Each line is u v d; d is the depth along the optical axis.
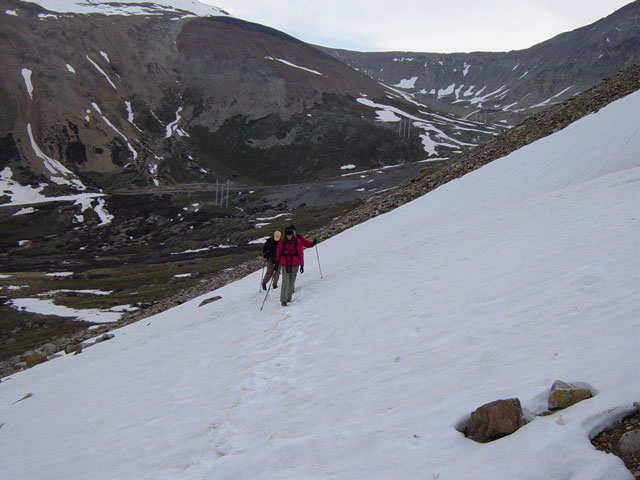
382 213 35.25
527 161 26.86
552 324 6.64
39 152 183.62
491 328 7.32
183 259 101.31
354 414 5.97
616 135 23.52
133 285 78.44
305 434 5.83
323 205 151.75
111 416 9.77
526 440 4.21
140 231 134.75
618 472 3.56
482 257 12.17
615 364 4.95
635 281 7.14
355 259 19.64
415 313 9.52
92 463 7.25
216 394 8.48
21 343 50.72
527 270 9.73
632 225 10.31
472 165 34.97
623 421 4.20
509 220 15.75
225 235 122.19
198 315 19.53
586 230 11.15
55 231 134.38
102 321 58.38
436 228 21.20
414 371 6.75
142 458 6.60
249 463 5.33
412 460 4.48
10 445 11.05
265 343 11.02
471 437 4.63
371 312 10.67
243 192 174.12
